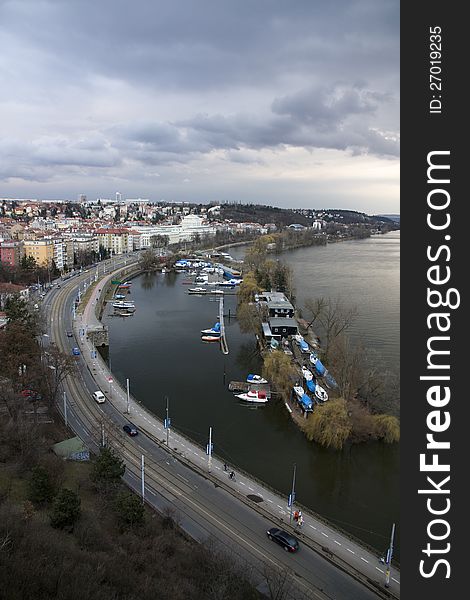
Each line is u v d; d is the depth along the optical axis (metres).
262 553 82.12
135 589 60.69
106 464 92.19
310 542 86.19
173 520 87.44
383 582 78.00
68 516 73.00
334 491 108.25
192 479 103.69
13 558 56.84
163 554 73.81
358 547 86.19
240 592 65.19
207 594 63.38
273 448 125.19
